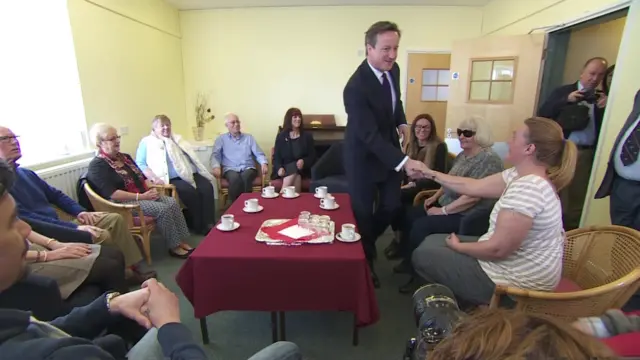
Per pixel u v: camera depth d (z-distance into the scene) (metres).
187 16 4.76
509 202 1.32
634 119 1.96
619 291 1.14
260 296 1.57
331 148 3.80
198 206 3.22
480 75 3.97
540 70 3.49
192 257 1.51
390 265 2.64
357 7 4.66
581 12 2.82
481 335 0.40
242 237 1.69
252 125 5.09
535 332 0.39
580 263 1.49
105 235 2.08
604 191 2.13
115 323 1.03
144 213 2.60
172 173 3.29
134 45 3.67
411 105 4.95
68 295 1.57
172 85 4.60
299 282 1.54
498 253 1.38
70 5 2.74
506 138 3.76
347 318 2.01
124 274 1.91
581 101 2.94
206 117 5.05
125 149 3.54
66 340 0.59
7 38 2.43
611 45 3.45
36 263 1.61
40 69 2.64
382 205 2.28
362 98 1.91
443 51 4.75
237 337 1.84
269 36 4.79
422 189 2.88
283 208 2.13
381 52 1.82
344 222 1.88
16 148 1.93
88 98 2.97
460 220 2.12
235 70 4.91
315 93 4.95
